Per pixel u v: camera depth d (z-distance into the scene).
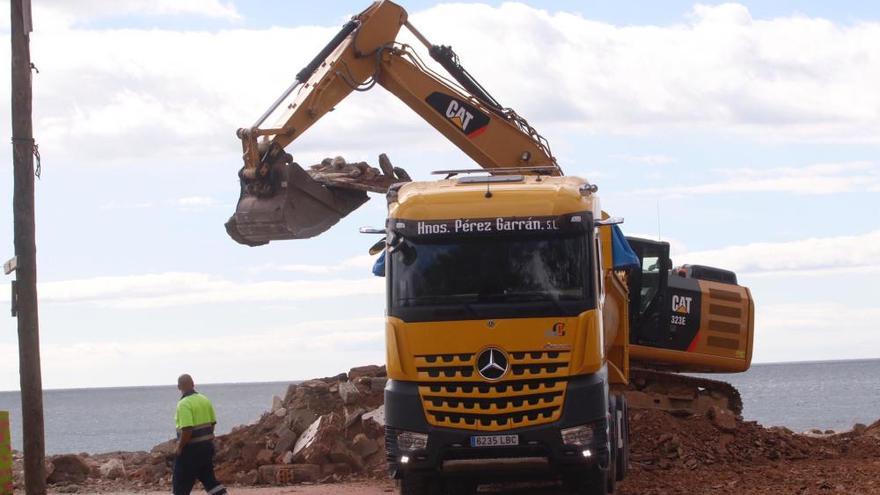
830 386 195.75
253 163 19.73
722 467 22.09
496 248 16.03
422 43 21.66
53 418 179.62
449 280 15.97
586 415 15.59
